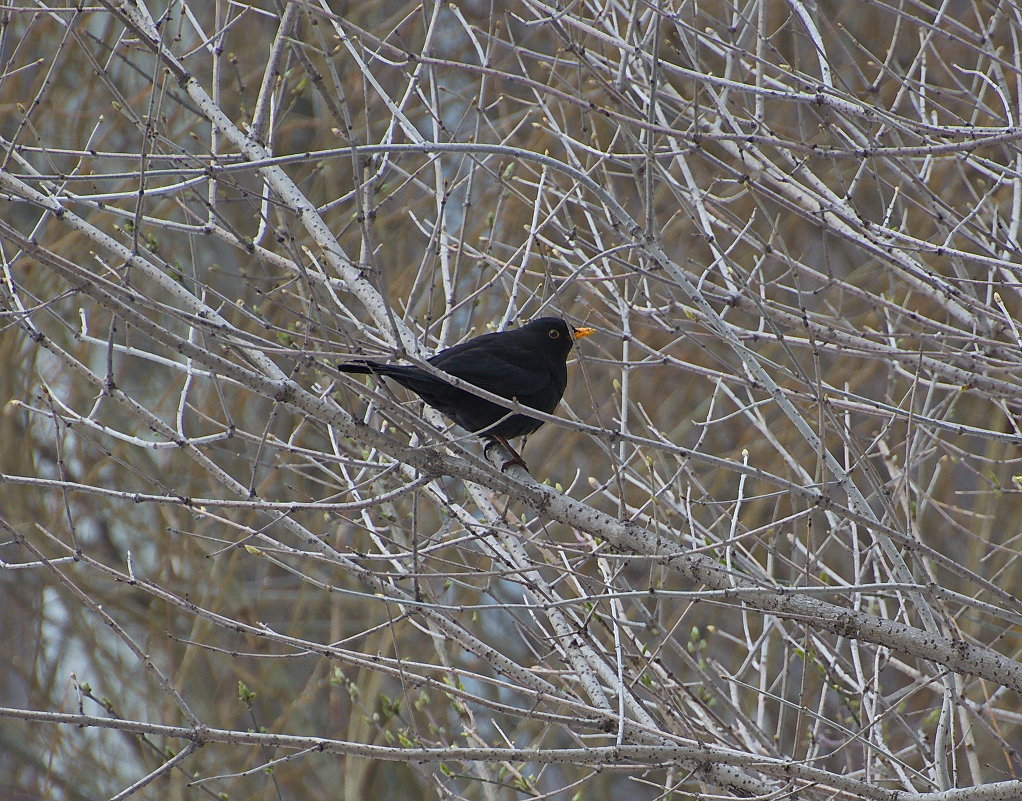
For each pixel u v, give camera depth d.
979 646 8.80
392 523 10.20
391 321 7.46
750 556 9.91
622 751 7.66
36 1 11.66
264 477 17.12
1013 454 15.84
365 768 15.73
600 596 7.41
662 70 11.09
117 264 16.95
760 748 9.41
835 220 10.88
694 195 10.45
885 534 7.52
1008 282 10.20
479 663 16.12
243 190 8.27
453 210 16.98
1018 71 9.90
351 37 13.12
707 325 9.94
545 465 17.08
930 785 8.45
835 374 17.08
